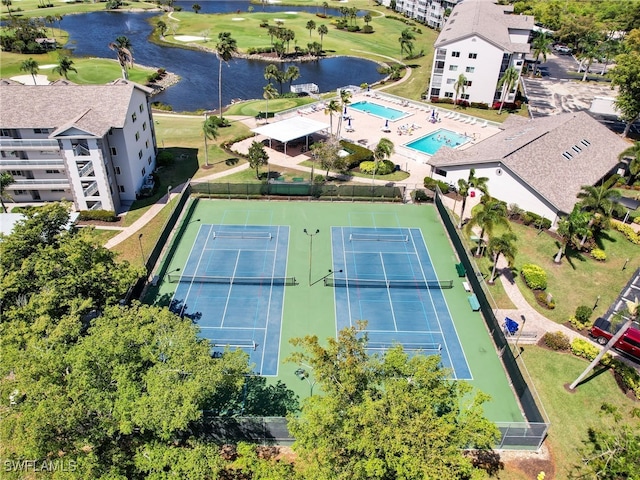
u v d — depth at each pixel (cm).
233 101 11981
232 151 8531
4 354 3023
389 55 16112
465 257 5459
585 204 5691
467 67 10856
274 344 4472
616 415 3288
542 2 19312
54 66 13412
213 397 3881
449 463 2616
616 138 7975
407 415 2706
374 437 2623
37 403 2788
